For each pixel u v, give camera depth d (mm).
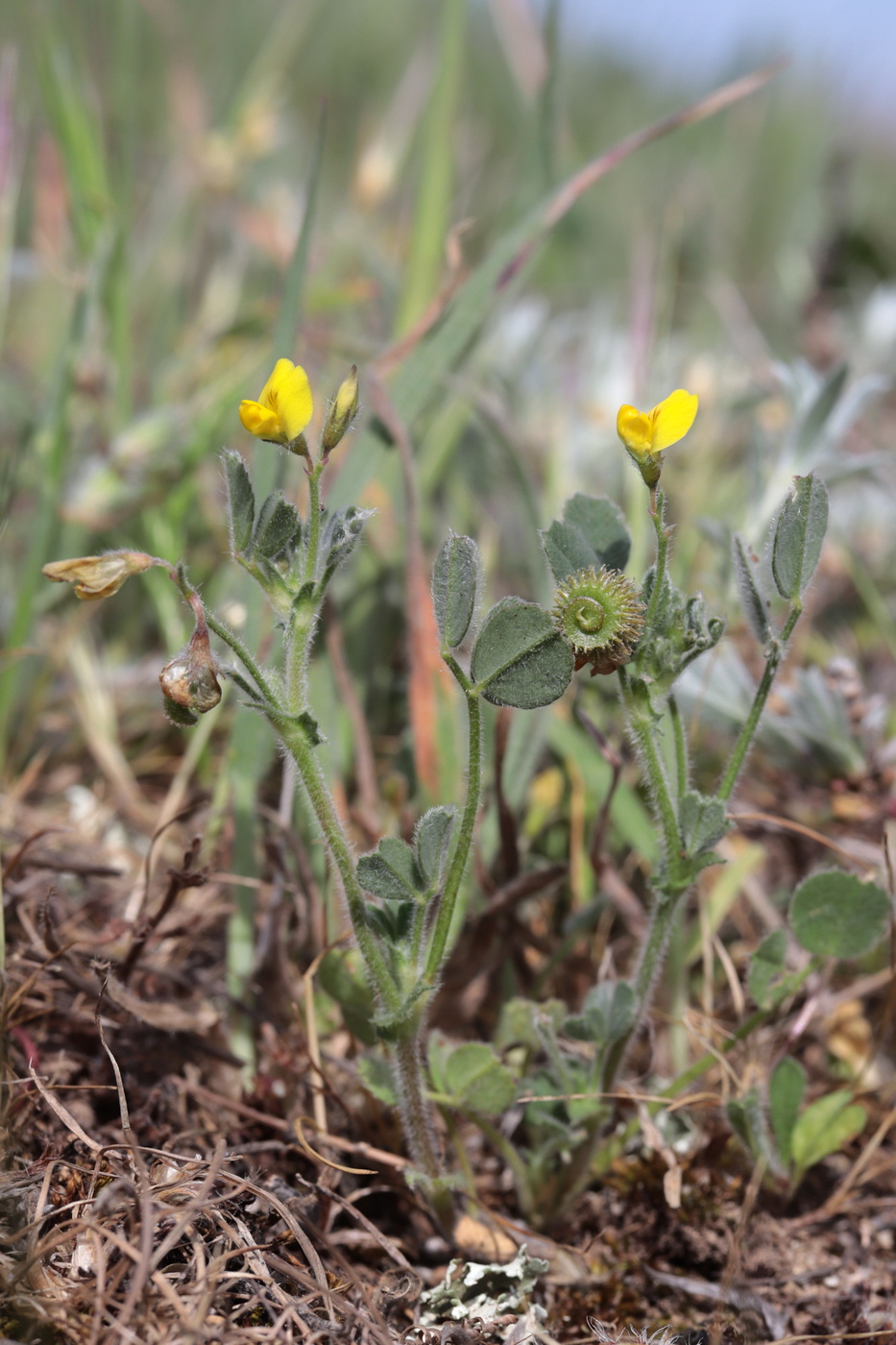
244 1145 317
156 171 766
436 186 421
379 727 402
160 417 410
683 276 789
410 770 366
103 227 432
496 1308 311
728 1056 344
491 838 349
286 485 369
